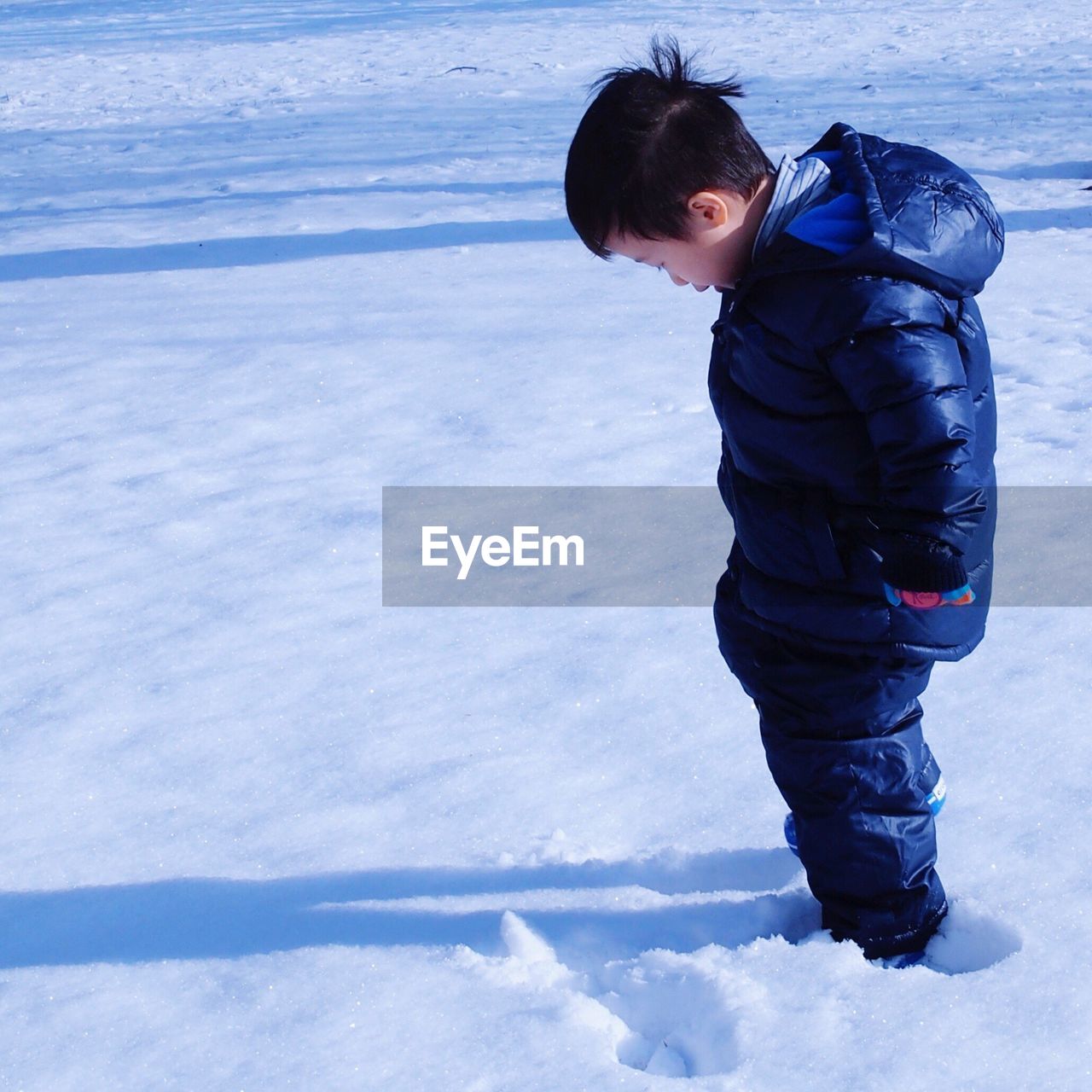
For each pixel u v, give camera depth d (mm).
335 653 2854
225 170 9883
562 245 6816
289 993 1823
